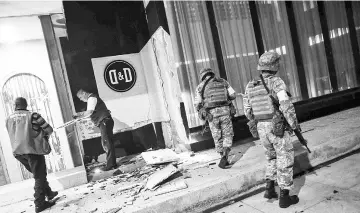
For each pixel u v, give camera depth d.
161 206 2.67
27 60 4.60
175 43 4.49
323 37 5.90
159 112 5.51
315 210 2.37
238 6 5.05
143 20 5.37
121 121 5.61
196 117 4.55
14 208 3.27
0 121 4.45
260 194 2.94
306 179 3.14
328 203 2.46
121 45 5.62
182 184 3.00
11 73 4.50
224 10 4.93
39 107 4.64
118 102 5.59
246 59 5.07
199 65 4.64
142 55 5.71
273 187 2.71
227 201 2.90
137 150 5.71
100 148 5.34
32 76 4.63
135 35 5.73
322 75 5.87
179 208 2.74
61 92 4.26
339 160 3.59
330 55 5.94
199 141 4.54
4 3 3.46
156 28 4.79
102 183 3.79
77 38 5.24
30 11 3.88
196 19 4.67
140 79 5.81
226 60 4.90
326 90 5.91
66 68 5.19
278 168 2.49
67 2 5.09
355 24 6.16
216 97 3.46
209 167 3.56
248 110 2.79
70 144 4.34
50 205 3.09
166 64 4.79
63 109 4.26
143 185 3.26
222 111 3.45
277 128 2.36
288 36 5.53
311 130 4.52
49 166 4.55
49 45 4.20
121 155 5.58
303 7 5.72
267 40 5.32
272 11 5.39
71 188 3.77
